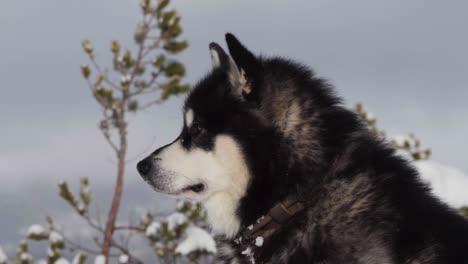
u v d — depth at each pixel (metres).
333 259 3.30
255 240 3.39
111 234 4.59
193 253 4.43
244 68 3.42
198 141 3.46
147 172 3.50
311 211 3.34
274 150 3.39
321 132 3.38
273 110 3.41
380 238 3.28
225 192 3.44
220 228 3.47
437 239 3.30
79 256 4.28
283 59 3.52
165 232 4.52
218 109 3.44
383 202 3.32
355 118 3.44
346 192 3.33
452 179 4.45
